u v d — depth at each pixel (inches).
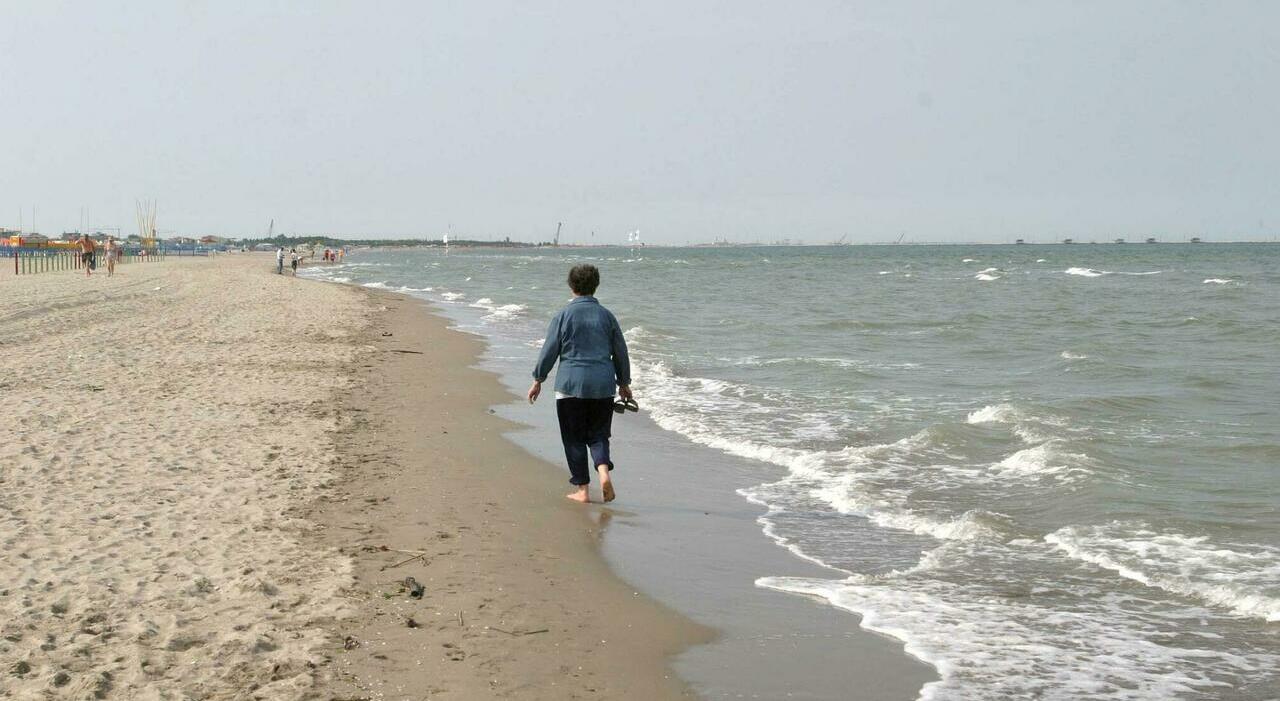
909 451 398.6
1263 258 4274.1
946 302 1510.8
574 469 319.0
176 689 164.2
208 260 3932.1
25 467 315.3
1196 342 876.0
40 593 205.2
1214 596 229.8
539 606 219.1
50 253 2564.0
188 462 335.6
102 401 452.1
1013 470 366.0
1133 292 1734.7
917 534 288.7
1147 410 508.1
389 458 368.2
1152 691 179.8
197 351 687.1
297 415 442.6
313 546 251.3
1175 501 318.3
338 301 1364.4
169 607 201.9
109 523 258.4
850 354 788.6
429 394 542.9
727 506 320.2
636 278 2664.9
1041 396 551.2
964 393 572.1
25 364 574.6
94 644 180.9
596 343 312.7
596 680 180.9
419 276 2851.9
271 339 794.8
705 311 1316.4
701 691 177.9
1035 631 210.1
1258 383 602.5
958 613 221.3
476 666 183.2
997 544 275.6
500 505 309.1
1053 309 1320.1
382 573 234.2
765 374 658.2
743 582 243.0
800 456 390.9
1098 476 346.9
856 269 3432.6
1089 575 248.4
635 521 298.8
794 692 178.4
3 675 165.6
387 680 174.1
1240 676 186.4
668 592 233.5
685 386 597.6
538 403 528.7
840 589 237.9
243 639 186.5
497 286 2196.1
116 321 895.1
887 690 179.9
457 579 234.1
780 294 1793.8
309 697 164.6
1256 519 296.0
